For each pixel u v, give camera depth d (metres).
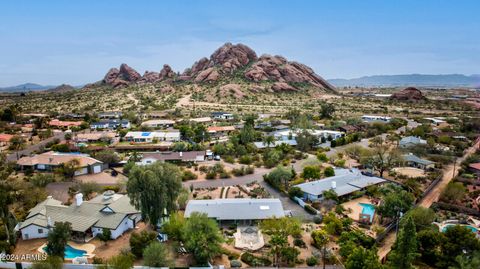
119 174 93.69
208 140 137.12
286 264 49.12
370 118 187.12
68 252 51.44
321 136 137.88
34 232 55.78
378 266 42.06
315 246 54.47
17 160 99.50
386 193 73.00
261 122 171.50
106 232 53.84
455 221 63.75
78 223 55.97
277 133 143.12
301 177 89.00
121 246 53.22
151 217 56.41
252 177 92.25
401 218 59.97
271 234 54.03
